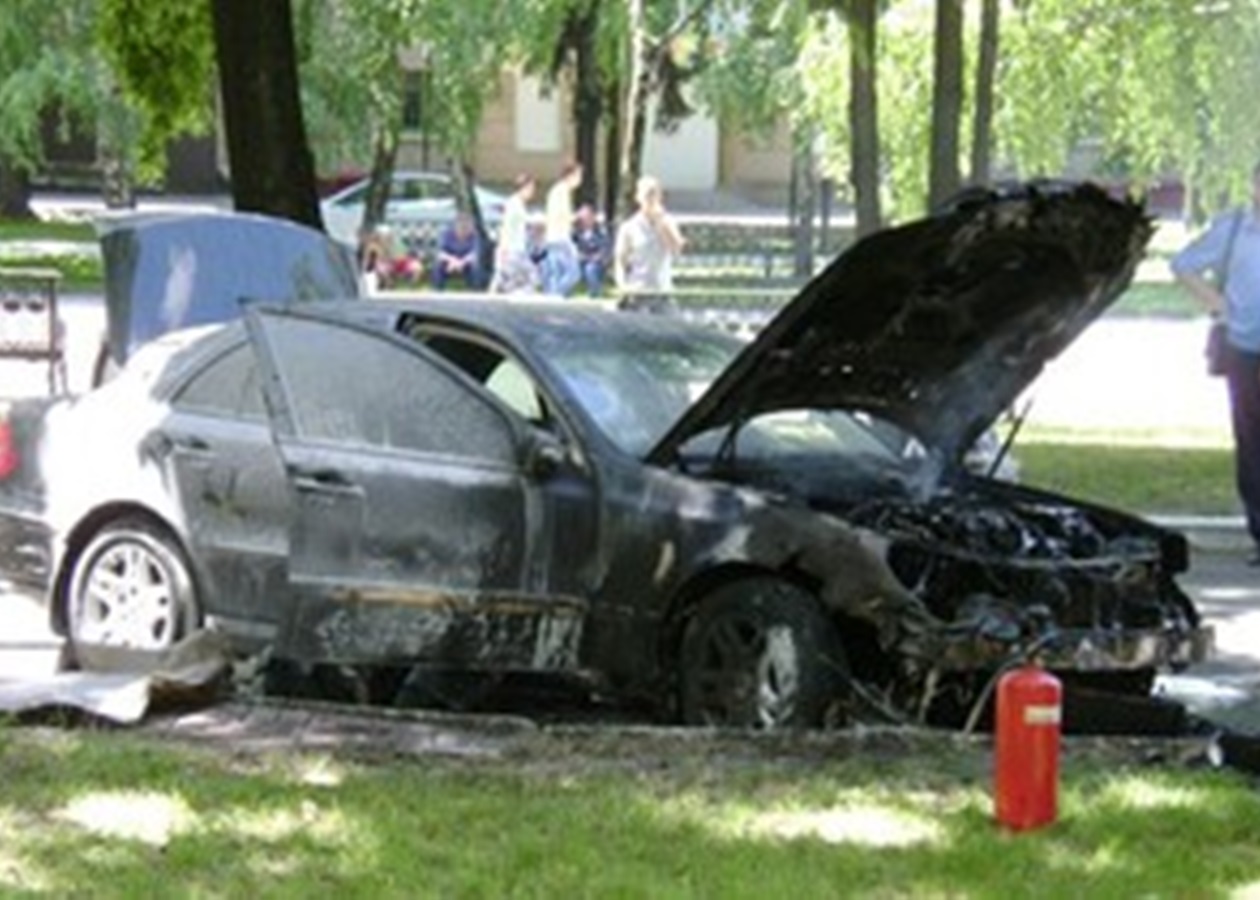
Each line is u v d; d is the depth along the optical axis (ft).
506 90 315.37
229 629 48.65
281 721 42.60
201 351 50.52
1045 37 161.99
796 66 194.39
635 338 47.47
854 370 44.80
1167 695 47.24
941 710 41.88
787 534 41.68
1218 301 71.56
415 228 208.13
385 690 46.50
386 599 44.98
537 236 183.21
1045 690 34.88
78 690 44.60
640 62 181.16
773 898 31.07
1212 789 37.17
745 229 203.51
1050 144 164.86
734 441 44.55
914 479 45.88
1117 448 97.86
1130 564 43.04
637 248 134.31
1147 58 162.81
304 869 32.22
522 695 46.70
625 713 46.26
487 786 37.17
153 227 71.77
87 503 50.52
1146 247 44.32
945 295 43.42
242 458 48.44
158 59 107.76
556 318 47.75
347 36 200.03
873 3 89.51
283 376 47.09
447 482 44.52
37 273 106.63
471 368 46.78
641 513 43.09
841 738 39.75
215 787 36.45
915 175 162.81
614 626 43.32
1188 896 31.73
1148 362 142.20
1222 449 97.91
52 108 228.63
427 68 204.85
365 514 45.06
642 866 32.60
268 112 89.97
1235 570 72.18
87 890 30.83
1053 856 33.37
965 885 31.89
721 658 42.50
